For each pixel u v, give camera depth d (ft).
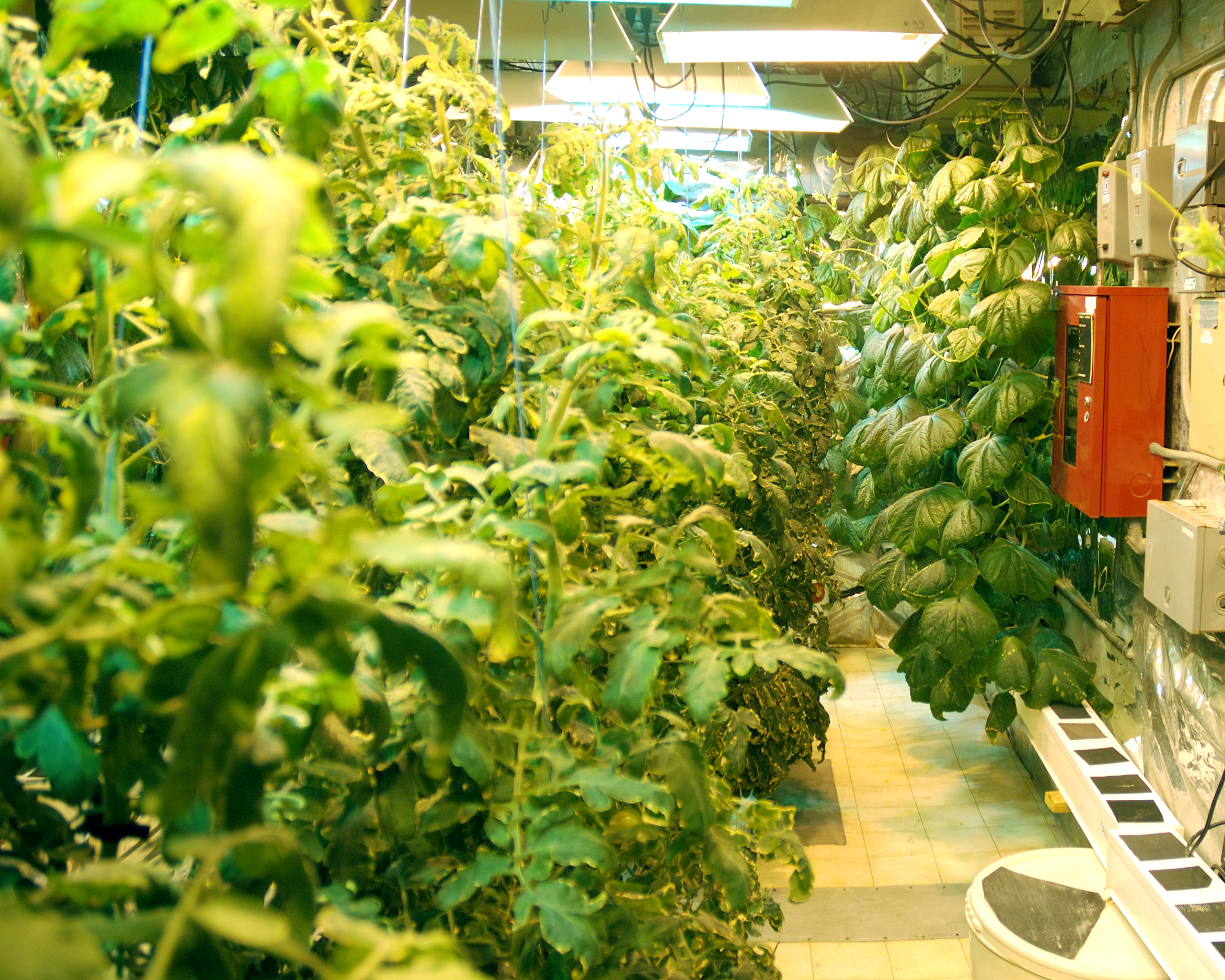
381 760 3.22
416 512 3.23
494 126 4.87
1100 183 10.82
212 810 2.06
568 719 3.97
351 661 1.86
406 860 3.46
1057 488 11.78
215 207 1.25
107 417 2.47
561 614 3.53
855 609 18.93
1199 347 9.41
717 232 11.90
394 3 5.12
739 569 9.49
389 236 4.18
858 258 18.92
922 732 14.98
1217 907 7.84
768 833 4.36
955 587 12.59
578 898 3.08
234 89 6.28
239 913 1.46
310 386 1.38
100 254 2.52
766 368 10.22
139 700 2.08
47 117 3.00
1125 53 11.39
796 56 9.98
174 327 1.59
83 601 1.69
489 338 4.22
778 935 10.21
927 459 12.63
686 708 5.29
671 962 4.08
